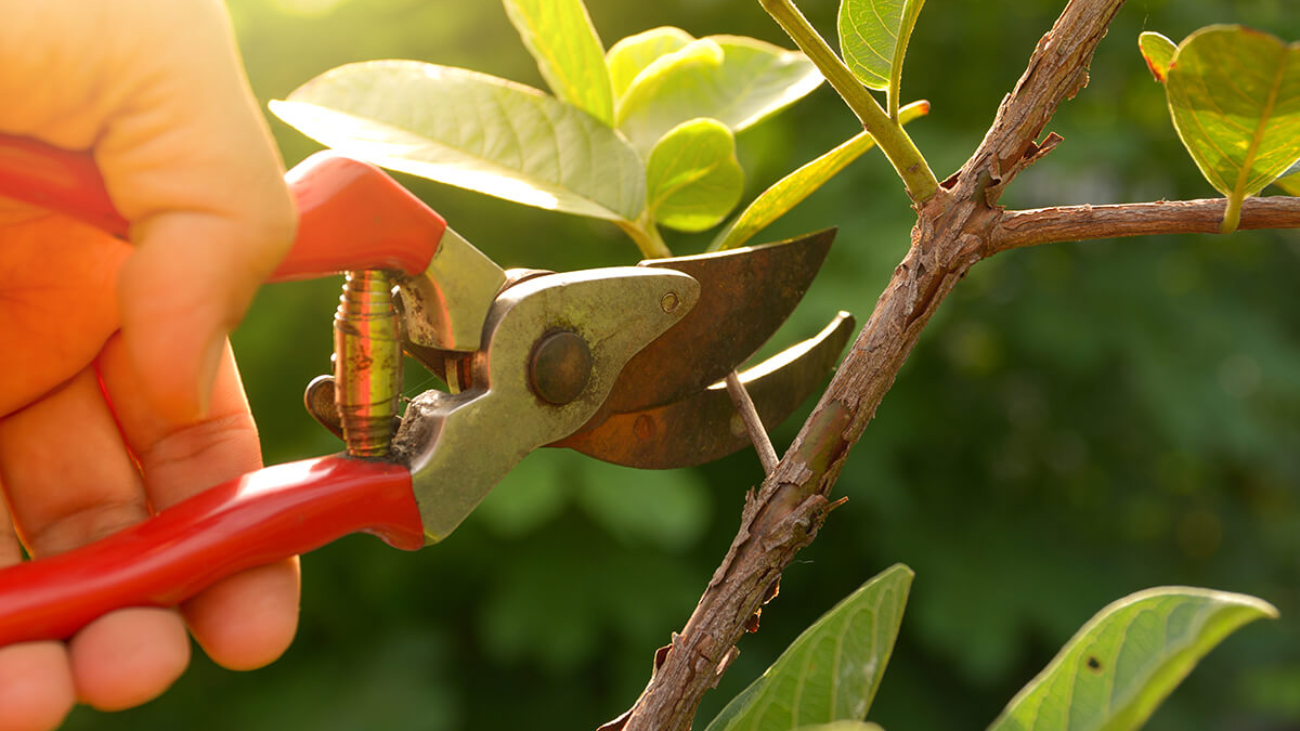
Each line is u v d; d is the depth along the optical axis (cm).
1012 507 224
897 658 223
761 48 52
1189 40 41
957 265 44
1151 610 41
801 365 49
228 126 39
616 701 177
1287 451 248
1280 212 44
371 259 43
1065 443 242
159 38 39
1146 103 248
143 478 49
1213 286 248
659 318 45
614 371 45
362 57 182
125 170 39
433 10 179
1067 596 203
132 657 41
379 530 43
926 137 190
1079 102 236
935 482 223
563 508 184
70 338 47
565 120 48
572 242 188
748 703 44
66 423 48
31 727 41
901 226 170
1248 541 260
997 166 44
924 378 223
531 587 177
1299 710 228
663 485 158
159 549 42
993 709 219
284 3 173
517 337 44
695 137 48
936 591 198
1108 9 44
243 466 48
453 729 179
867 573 223
